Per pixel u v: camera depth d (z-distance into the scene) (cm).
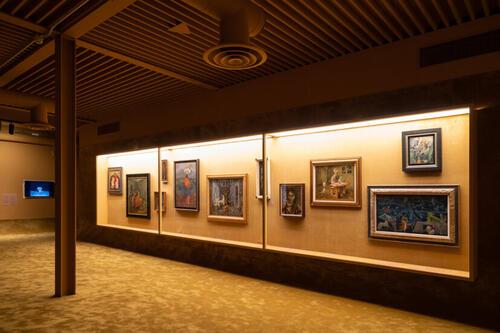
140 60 536
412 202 459
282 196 588
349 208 517
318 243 548
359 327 371
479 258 384
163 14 408
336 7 395
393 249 476
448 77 413
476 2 381
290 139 588
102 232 907
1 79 618
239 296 474
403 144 464
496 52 386
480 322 379
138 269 630
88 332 356
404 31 444
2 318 393
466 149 425
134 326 371
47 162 1252
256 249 575
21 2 387
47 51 506
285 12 398
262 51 348
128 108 825
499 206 375
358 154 513
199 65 554
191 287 517
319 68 524
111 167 942
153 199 831
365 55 479
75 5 389
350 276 473
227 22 342
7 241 977
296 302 451
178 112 733
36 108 741
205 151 720
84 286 521
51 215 1252
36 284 530
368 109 473
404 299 428
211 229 704
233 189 664
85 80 631
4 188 1153
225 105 647
